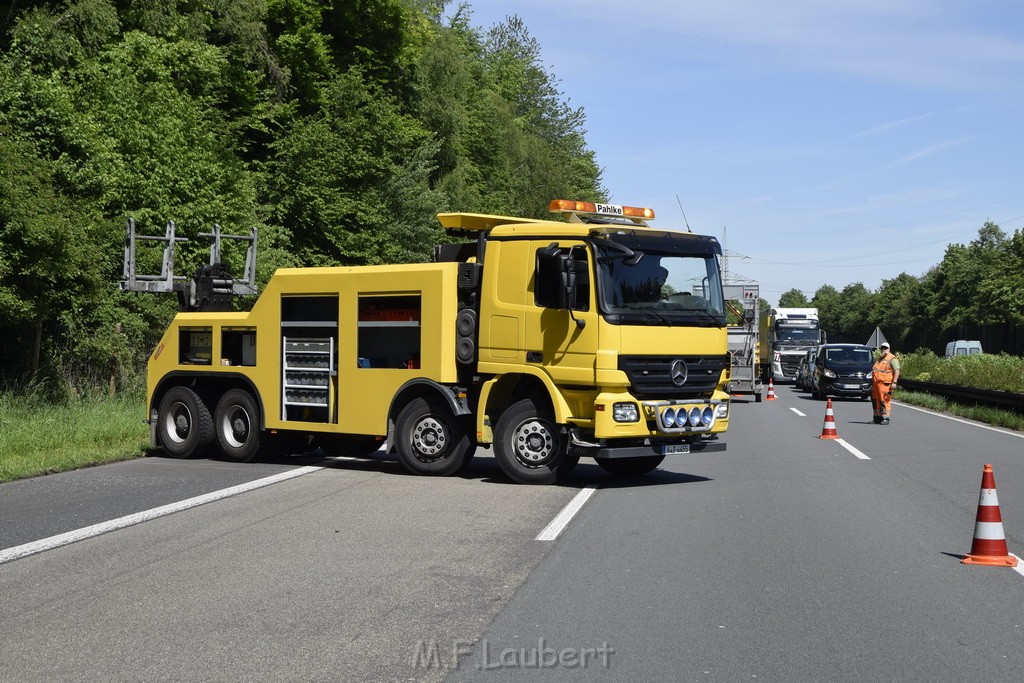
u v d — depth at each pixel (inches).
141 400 873.5
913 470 562.3
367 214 1556.3
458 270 508.4
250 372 577.3
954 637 235.3
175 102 1059.9
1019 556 328.5
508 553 327.0
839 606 263.6
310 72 1589.6
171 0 1248.2
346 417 538.9
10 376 807.1
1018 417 927.7
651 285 485.7
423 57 1888.5
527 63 3179.1
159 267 952.3
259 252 1130.7
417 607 260.2
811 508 424.2
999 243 4707.2
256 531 362.3
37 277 729.0
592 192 3157.0
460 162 1968.5
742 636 236.1
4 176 701.9
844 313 7736.2
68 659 217.3
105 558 317.1
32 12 1030.4
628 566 309.4
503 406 506.6
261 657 218.5
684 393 498.0
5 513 398.9
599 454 472.4
